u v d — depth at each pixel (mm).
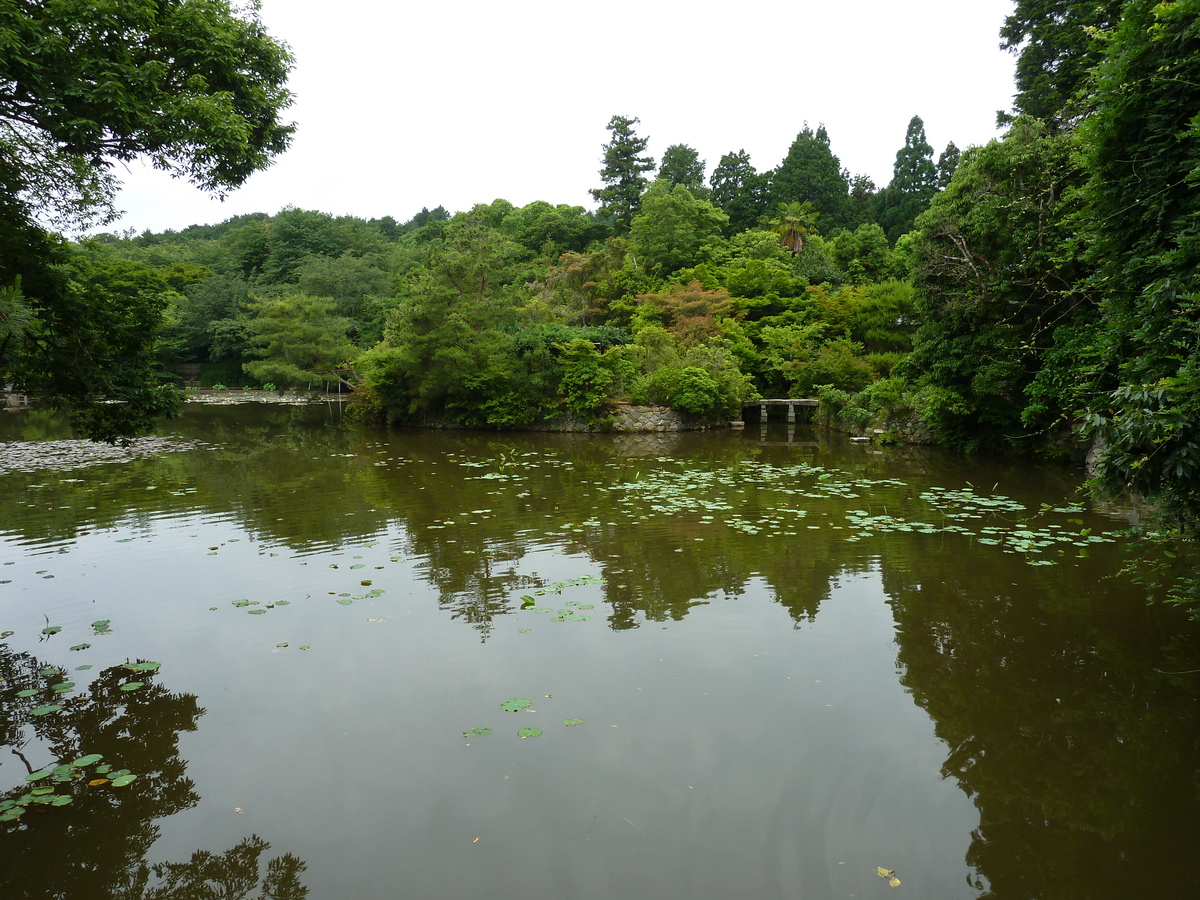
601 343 28938
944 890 2896
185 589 7031
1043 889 2912
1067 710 4438
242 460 17469
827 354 28828
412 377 27812
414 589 7004
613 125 55625
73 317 7059
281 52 7246
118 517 10508
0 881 3074
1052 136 14938
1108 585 6840
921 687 4758
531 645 5555
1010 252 14547
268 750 4074
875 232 42938
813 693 4680
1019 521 9719
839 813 3414
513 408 26734
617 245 44531
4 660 5379
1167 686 4742
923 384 18375
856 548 8359
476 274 26781
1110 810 3441
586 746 4043
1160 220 6430
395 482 13836
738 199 53594
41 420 27719
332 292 47719
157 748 4113
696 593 6805
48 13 5098
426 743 4117
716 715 4383
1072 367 13062
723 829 3303
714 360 27781
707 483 13461
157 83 5906
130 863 3158
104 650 5551
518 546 8656
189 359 51594
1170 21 5973
